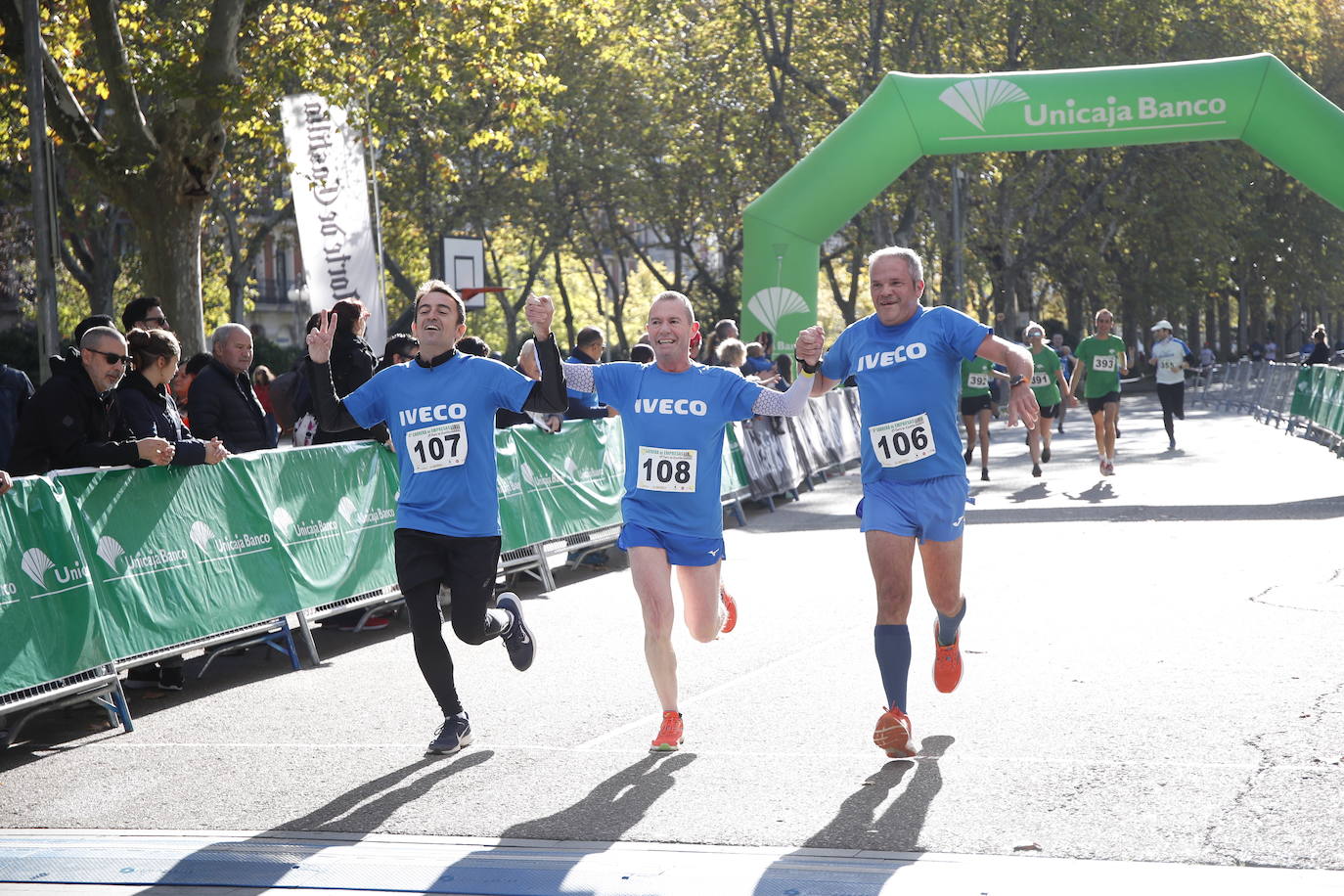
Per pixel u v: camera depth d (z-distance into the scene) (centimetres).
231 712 668
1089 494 1466
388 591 886
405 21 1742
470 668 740
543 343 570
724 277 4234
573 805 483
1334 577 895
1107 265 4469
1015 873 396
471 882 409
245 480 766
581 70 3578
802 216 2008
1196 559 997
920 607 841
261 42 1730
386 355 905
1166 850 411
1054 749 525
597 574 1106
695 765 528
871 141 1944
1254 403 3072
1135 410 3516
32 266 3544
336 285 1595
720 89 3859
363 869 425
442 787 513
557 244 4059
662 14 3328
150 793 528
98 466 665
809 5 3528
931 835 433
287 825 477
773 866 411
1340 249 5159
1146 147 4000
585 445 1151
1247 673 639
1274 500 1353
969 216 3797
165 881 423
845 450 2020
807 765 520
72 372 660
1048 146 1891
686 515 562
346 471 856
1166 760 505
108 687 642
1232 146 4084
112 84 1588
